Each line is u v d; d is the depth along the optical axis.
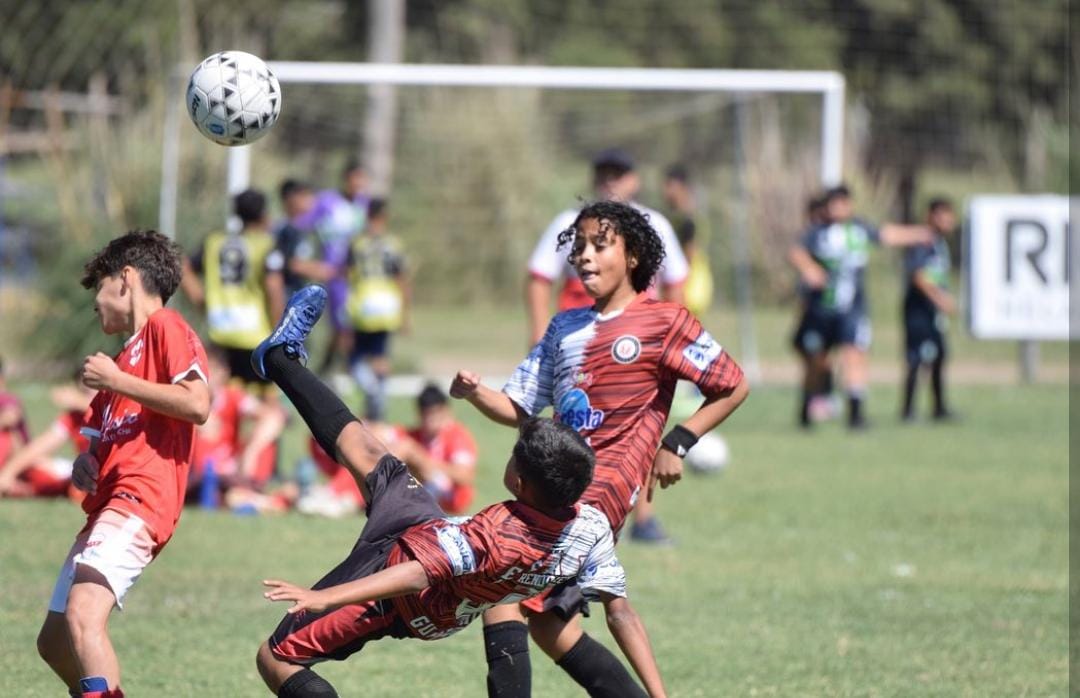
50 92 60.72
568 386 17.62
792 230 91.50
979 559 31.16
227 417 35.84
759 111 93.31
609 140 92.62
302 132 90.12
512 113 87.94
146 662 21.56
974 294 58.72
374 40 87.88
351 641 15.73
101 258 17.12
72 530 30.86
